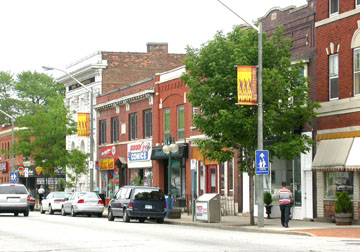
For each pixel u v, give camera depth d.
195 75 28.69
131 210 32.66
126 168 51.22
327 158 29.00
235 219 33.44
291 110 28.23
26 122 55.66
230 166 37.94
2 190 39.50
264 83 27.12
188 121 42.00
